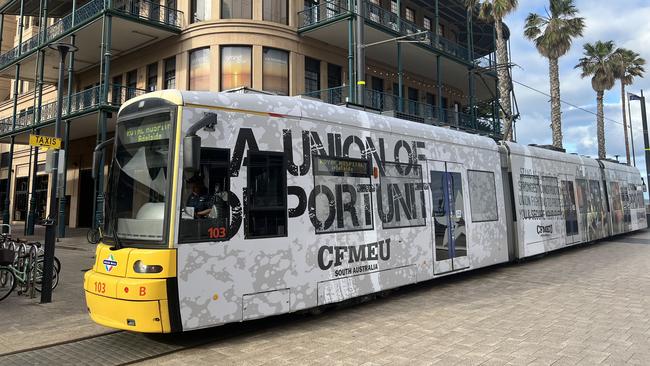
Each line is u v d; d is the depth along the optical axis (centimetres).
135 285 545
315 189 717
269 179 661
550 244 1404
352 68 2111
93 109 2131
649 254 1491
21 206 3488
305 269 686
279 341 609
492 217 1126
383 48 2503
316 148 731
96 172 695
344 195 762
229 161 623
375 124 846
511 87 2427
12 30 3728
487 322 689
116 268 577
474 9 2955
